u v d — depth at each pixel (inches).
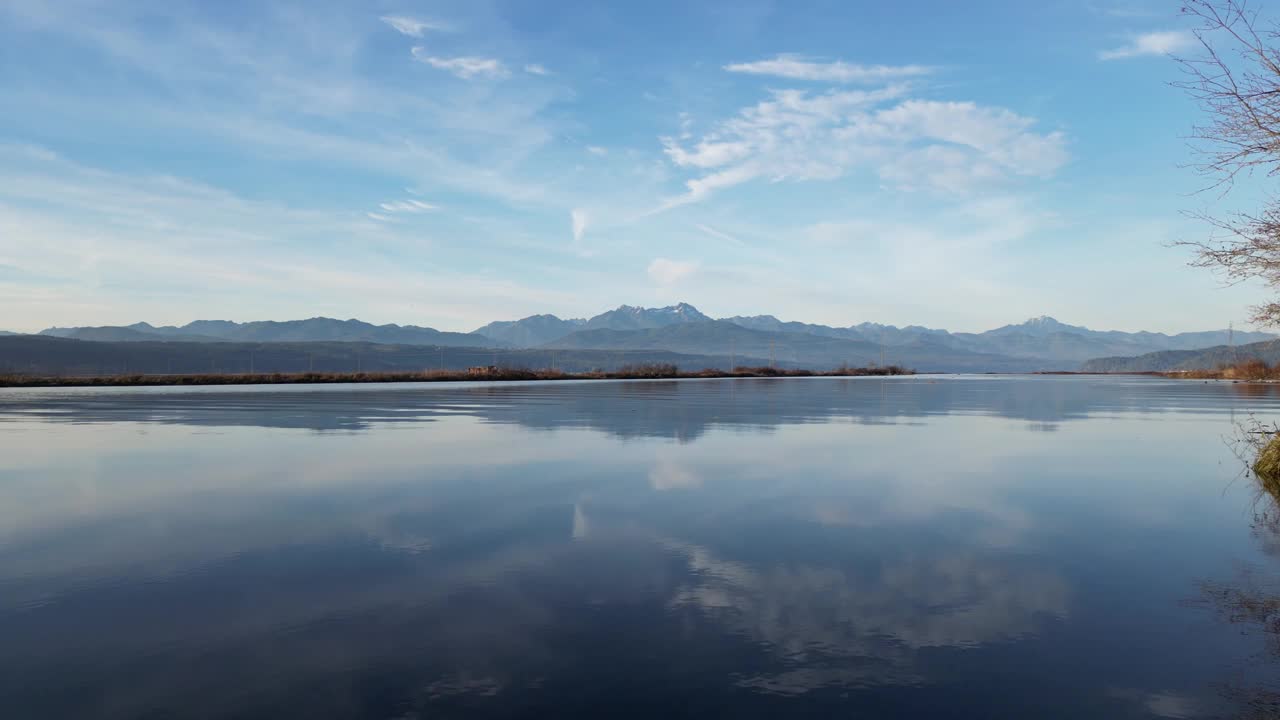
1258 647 158.9
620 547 246.1
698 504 318.0
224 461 448.1
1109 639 163.9
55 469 415.8
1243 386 2069.4
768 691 138.3
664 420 757.9
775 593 197.0
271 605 187.2
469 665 150.2
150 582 206.7
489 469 417.1
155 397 1269.7
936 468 426.0
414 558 232.1
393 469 418.6
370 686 140.6
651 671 147.3
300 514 297.4
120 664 150.8
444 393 1441.9
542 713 129.7
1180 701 134.3
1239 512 304.0
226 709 131.4
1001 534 264.7
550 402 1103.6
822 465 438.0
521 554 236.5
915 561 228.8
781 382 2539.4
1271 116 346.3
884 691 138.4
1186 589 200.1
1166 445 550.0
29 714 129.3
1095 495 342.3
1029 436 613.9
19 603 188.9
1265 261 379.2
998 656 154.6
